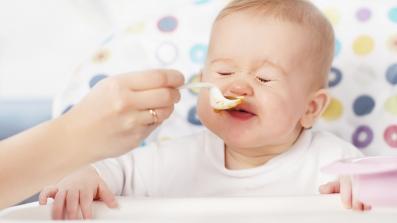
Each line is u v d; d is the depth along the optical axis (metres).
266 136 1.08
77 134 0.67
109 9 1.98
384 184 0.75
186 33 1.40
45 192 0.89
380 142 1.31
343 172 0.73
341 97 1.34
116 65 1.38
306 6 1.21
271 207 0.81
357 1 1.38
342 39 1.37
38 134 0.68
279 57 1.10
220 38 1.13
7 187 0.67
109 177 1.11
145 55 1.39
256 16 1.13
